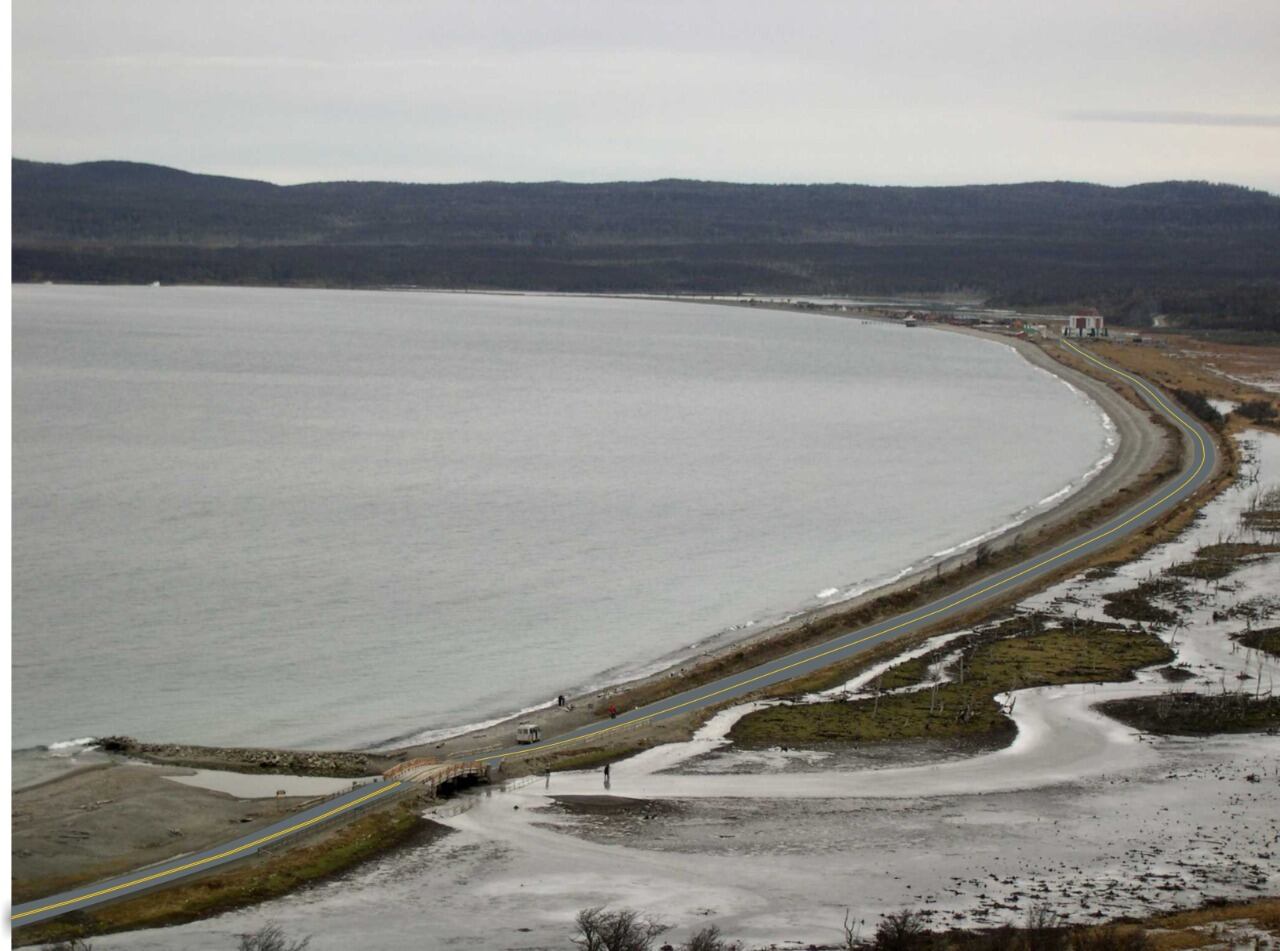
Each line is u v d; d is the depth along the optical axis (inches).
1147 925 2945.4
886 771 4087.1
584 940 2918.3
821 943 2886.3
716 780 4010.8
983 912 3056.1
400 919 3031.5
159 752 4136.3
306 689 4852.4
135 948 2829.7
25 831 3459.6
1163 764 4141.2
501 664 5216.5
